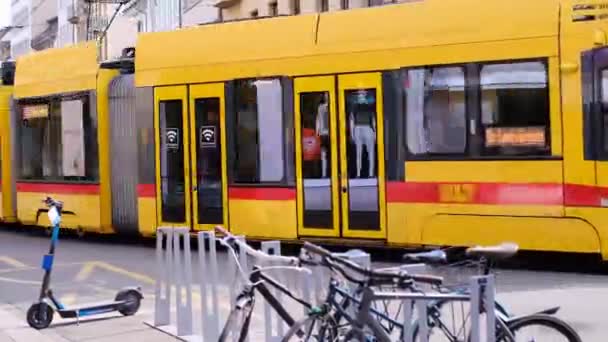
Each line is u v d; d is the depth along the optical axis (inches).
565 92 416.8
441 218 449.1
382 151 464.8
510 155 430.6
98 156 598.9
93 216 602.5
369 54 468.8
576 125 414.3
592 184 410.6
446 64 446.9
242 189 513.3
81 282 459.5
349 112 475.5
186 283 301.3
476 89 438.9
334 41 480.7
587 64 411.2
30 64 675.4
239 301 207.0
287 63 495.8
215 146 525.7
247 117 511.8
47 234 700.7
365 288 185.5
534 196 424.5
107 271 493.7
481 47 437.7
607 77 407.5
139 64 562.6
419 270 202.5
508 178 430.9
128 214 587.8
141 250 581.6
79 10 2428.6
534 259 472.1
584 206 412.8
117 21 2025.1
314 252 191.8
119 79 595.5
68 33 2733.8
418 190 454.9
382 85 465.1
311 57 487.2
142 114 562.3
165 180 551.2
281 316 212.8
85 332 315.9
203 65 530.9
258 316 313.1
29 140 669.3
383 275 184.1
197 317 334.3
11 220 719.7
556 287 390.0
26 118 671.1
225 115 521.0
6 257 575.2
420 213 454.3
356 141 473.4
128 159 585.3
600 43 408.8
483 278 190.5
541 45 422.6
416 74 455.5
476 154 439.2
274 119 500.7
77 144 616.1
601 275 420.2
